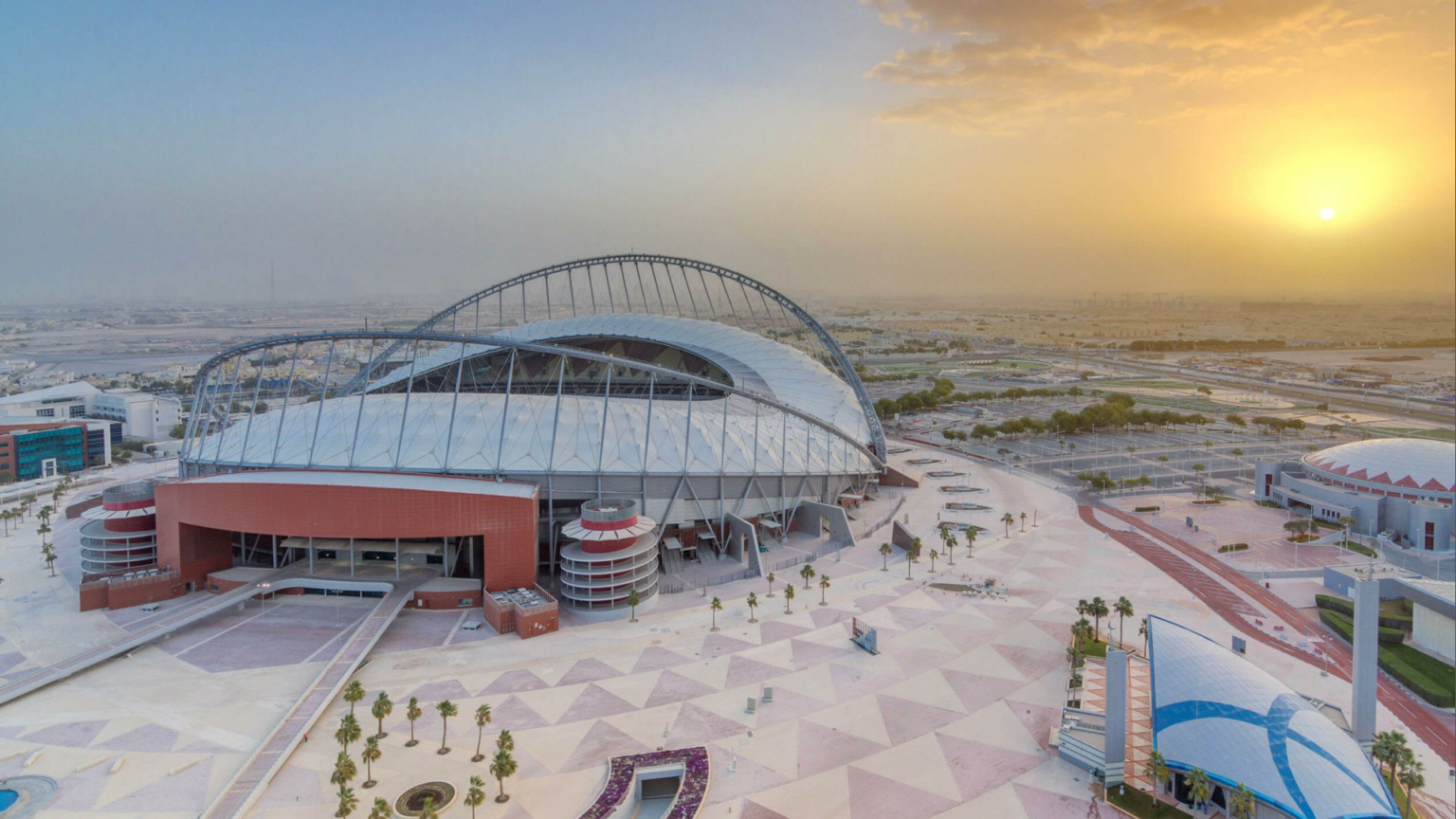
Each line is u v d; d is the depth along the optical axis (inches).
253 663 3331.7
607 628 3786.9
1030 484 7111.2
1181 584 4416.8
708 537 4909.0
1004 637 3678.6
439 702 2974.9
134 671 3255.4
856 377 7490.2
